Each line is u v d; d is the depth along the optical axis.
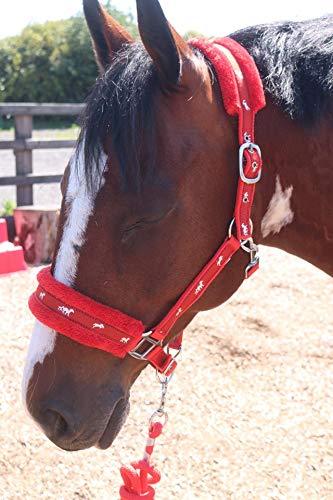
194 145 1.37
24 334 3.66
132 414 2.97
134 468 1.81
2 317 3.89
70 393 1.45
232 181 1.43
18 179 6.06
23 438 2.76
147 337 1.47
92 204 1.36
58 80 20.22
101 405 1.47
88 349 1.44
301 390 3.21
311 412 3.03
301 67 1.51
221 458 2.70
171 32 1.29
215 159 1.40
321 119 1.50
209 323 3.74
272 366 3.41
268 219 1.58
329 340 3.63
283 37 1.55
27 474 2.58
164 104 1.37
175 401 3.08
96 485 2.53
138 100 1.33
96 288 1.40
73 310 1.40
